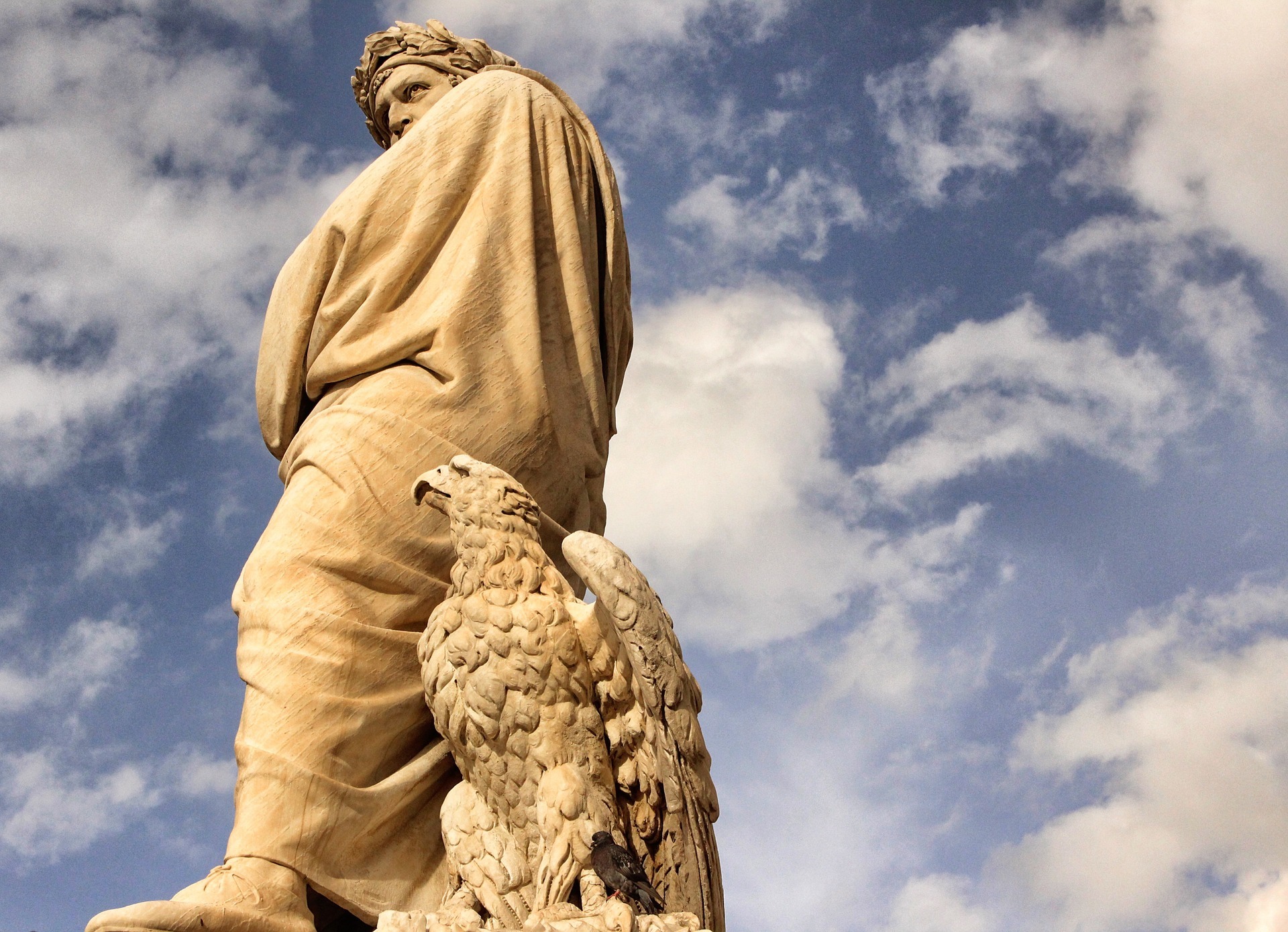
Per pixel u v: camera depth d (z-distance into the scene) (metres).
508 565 5.39
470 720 5.23
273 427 6.88
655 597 5.06
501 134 7.02
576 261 6.96
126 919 4.87
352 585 5.94
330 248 6.79
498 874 5.14
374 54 7.86
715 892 5.08
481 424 6.35
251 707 5.68
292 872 5.38
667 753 4.94
